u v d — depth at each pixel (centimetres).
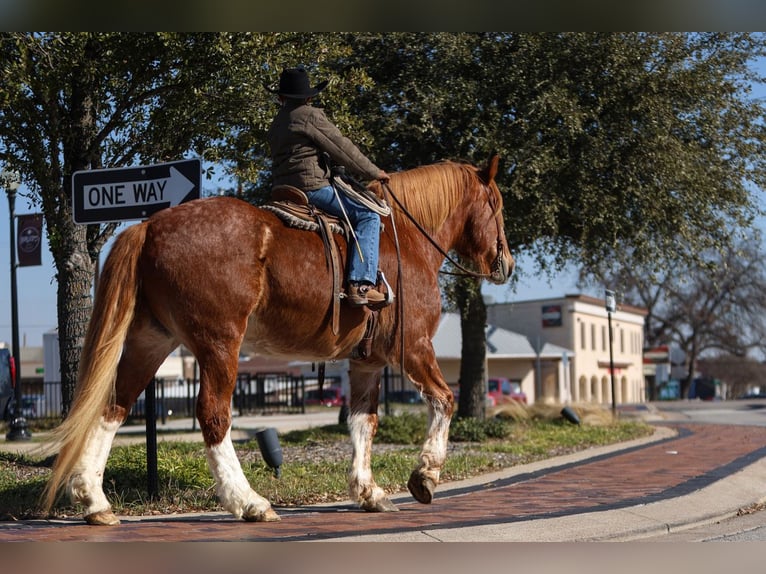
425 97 1408
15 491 786
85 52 991
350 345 691
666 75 1496
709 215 1603
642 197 1486
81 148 1039
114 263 605
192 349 615
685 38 1536
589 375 5816
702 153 1555
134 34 969
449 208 795
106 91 1069
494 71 1448
